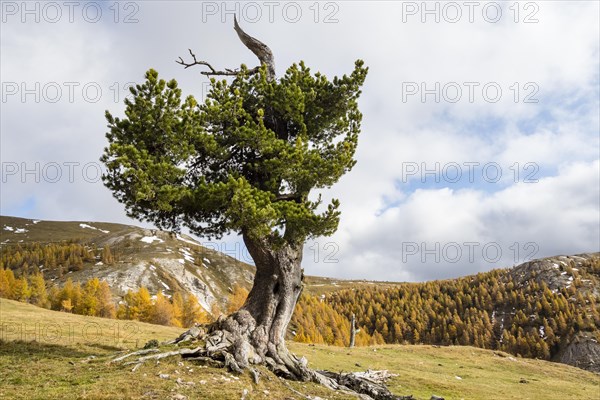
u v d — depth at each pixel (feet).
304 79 78.07
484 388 115.55
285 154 67.46
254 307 70.23
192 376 53.98
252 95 77.82
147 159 61.62
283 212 66.54
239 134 68.69
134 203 69.51
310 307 627.46
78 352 71.00
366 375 108.17
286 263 71.26
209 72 78.43
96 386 46.80
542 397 115.44
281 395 54.34
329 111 81.71
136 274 600.80
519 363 180.45
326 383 65.98
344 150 76.23
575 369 183.21
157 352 61.52
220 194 63.52
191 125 65.51
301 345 165.17
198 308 429.38
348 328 560.61
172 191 62.69
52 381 49.03
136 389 46.96
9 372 52.49
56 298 393.50
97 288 399.85
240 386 53.21
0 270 436.35
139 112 63.41
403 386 102.47
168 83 63.26
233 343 64.34
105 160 62.34
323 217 66.95
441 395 97.66
